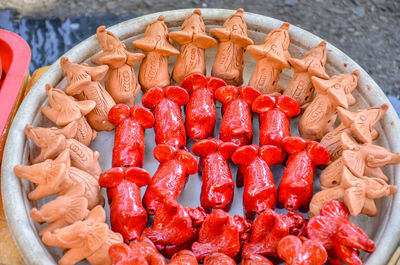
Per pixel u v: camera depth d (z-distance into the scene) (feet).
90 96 2.22
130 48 2.46
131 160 2.15
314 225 1.98
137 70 2.50
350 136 2.13
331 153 2.20
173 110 2.23
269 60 2.27
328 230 1.97
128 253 1.85
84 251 1.91
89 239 1.88
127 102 2.32
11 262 2.13
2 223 2.20
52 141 2.06
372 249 1.92
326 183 2.13
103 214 1.94
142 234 2.01
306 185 2.08
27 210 2.02
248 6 3.37
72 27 3.24
